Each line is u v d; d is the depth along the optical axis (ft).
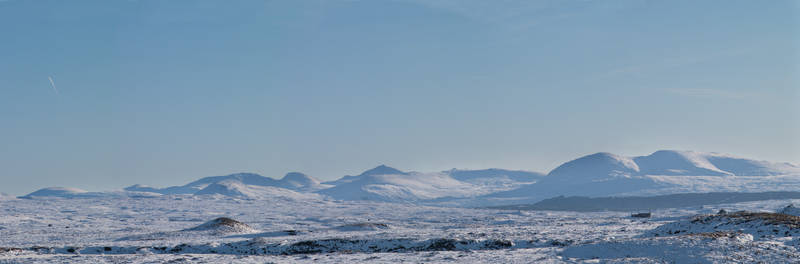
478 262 138.41
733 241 140.36
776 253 129.49
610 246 143.84
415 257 153.58
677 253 131.75
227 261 157.89
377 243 213.66
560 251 149.18
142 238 287.28
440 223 523.70
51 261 161.58
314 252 208.85
